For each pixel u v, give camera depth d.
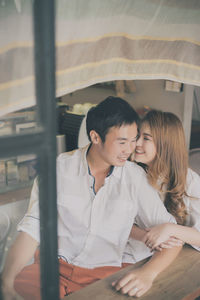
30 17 0.60
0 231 0.95
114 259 1.33
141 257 1.37
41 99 0.49
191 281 1.03
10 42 0.60
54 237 0.54
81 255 1.31
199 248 1.24
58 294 0.56
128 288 0.96
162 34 0.94
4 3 0.58
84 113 3.10
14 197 1.01
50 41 0.47
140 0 0.82
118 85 4.19
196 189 1.39
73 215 1.33
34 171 1.03
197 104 4.53
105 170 1.31
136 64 0.93
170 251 1.15
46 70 0.48
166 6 0.89
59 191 1.32
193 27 0.99
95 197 1.30
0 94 0.62
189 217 1.40
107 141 1.18
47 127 0.49
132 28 0.87
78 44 0.77
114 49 0.86
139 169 1.35
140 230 1.32
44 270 0.54
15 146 0.47
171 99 3.64
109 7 0.77
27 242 1.02
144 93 3.99
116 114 1.13
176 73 1.05
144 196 1.31
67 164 1.34
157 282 1.01
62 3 0.69
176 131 1.36
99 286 0.99
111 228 1.32
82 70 0.80
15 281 0.97
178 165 1.37
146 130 1.36
